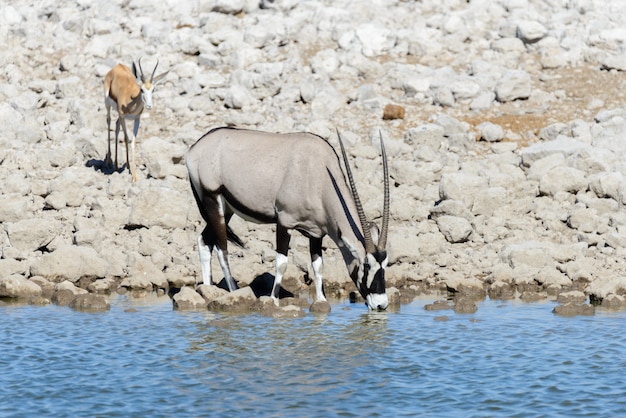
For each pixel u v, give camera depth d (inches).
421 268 1775.3
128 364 1211.2
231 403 1063.6
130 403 1063.6
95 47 2859.3
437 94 2586.1
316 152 1515.7
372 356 1247.5
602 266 1788.9
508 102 2583.7
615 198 2054.6
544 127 2445.9
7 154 2308.1
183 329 1392.7
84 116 2509.8
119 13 3061.0
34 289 1643.7
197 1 3085.6
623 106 2524.6
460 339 1334.9
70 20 2982.3
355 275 1503.4
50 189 2089.1
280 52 2810.0
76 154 2374.5
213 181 1588.3
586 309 1505.9
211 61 2775.6
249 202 1558.8
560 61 2733.8
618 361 1224.8
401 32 2861.7
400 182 2175.2
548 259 1791.3
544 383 1135.6
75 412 1035.3
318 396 1087.6
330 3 3036.4
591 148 2204.7
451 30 2886.3
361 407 1051.9
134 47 2839.6
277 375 1165.1
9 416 1023.6
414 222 1989.4
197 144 1617.9
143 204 1935.3
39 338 1336.1
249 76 2635.3
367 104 2573.8
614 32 2780.5
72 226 1968.5
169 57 2787.9
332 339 1336.1
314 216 1517.0
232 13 3011.8
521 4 2984.7
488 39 2876.5
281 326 1414.9
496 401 1072.8
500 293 1673.2
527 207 2038.6
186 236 1908.2
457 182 2028.8
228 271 1624.0
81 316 1480.1
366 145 2353.6
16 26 2989.7
